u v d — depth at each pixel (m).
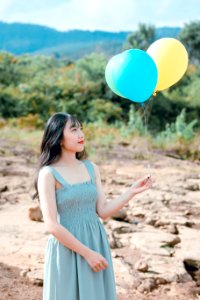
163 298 5.13
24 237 6.92
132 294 5.18
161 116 39.12
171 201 9.24
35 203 8.95
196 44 69.75
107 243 3.42
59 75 43.88
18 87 38.31
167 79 4.65
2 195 9.54
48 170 3.33
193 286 5.45
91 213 3.40
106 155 15.23
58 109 35.75
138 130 21.11
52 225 3.20
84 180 3.41
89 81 39.53
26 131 22.06
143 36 66.00
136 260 6.09
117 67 4.16
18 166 12.82
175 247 6.66
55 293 3.28
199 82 45.28
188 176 12.05
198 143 18.50
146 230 7.32
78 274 3.24
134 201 9.05
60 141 3.40
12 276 5.55
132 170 12.87
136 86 4.18
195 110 41.16
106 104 35.47
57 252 3.29
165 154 16.30
